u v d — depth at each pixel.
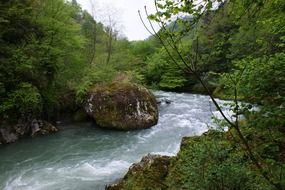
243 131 5.00
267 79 4.36
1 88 15.07
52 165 12.14
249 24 4.08
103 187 10.02
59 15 20.62
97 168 11.79
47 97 18.34
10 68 15.82
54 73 19.69
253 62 4.63
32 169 11.70
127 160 12.70
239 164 5.07
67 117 19.98
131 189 7.39
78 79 21.69
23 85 15.76
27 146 14.57
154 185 7.31
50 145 14.77
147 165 8.06
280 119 4.06
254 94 4.43
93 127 18.23
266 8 4.77
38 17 19.39
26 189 9.95
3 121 15.22
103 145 14.80
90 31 31.59
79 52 24.67
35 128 16.55
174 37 3.29
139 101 18.39
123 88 18.66
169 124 18.53
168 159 8.22
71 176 11.01
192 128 17.45
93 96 18.77
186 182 6.22
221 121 4.87
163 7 3.22
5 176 11.03
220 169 4.96
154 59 36.47
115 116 17.81
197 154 5.52
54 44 19.48
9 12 16.72
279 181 3.79
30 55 16.95
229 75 4.60
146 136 16.22
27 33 18.16
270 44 5.70
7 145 14.66
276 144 4.43
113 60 29.94
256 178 4.89
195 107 23.45
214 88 23.80
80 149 14.19
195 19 3.32
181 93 33.06
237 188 4.87
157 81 37.28
